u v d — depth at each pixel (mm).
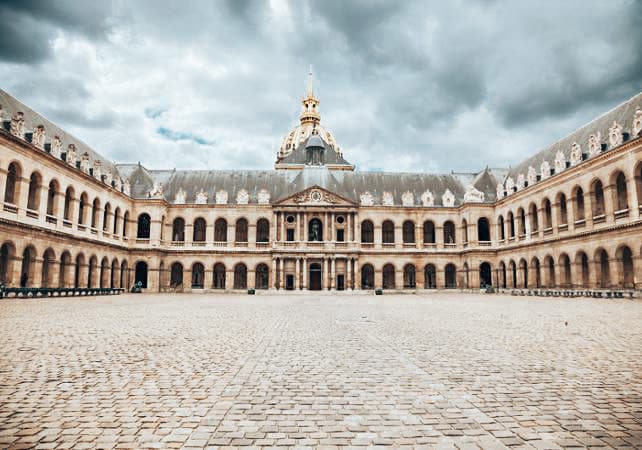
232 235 78875
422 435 7246
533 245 64125
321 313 28984
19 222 44656
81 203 59062
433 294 70938
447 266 82875
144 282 77250
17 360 12484
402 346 15227
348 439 7102
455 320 23969
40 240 48500
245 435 7250
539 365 12117
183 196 79375
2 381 10250
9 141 43500
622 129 48625
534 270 64312
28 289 43062
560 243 57656
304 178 83375
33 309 29422
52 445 6754
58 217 52094
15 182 45344
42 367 11656
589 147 53406
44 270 53344
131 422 7770
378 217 81000
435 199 84062
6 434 7156
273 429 7512
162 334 17953
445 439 7070
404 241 84125
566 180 56812
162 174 84562
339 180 85938
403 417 8086
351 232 79062
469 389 9812
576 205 55594
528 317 25344
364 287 81688
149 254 73562
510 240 72062
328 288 77438
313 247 78188
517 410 8414
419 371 11492
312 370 11625
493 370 11570
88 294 53906
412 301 45344
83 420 7828
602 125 54969
